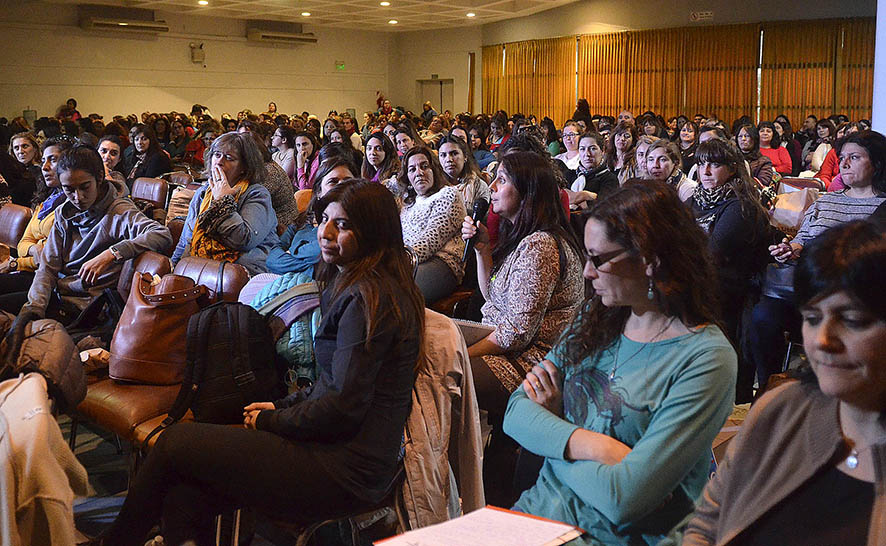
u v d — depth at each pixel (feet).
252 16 66.33
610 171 19.94
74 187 11.34
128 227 11.39
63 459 5.52
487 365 8.62
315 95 74.33
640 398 5.09
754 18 52.49
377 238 6.69
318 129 51.39
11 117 59.11
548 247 8.42
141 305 8.79
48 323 6.67
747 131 20.62
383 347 6.38
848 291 3.16
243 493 6.30
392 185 16.66
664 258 5.00
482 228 10.12
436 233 12.37
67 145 14.24
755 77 52.85
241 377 7.82
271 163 15.83
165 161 25.95
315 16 65.72
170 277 8.88
